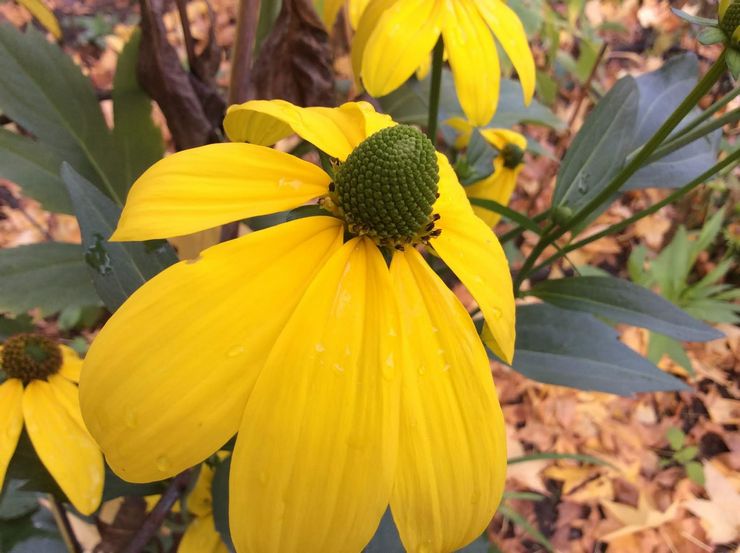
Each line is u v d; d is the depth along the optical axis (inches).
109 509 7.9
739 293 16.1
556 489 15.4
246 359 3.4
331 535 3.3
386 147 4.2
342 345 3.7
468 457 3.7
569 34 18.6
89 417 3.3
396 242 4.3
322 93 7.5
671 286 15.9
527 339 6.6
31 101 7.5
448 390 3.9
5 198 14.5
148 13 6.9
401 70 5.9
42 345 6.9
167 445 3.2
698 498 15.5
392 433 3.5
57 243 7.7
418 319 4.1
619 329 17.3
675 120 5.0
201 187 3.9
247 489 3.2
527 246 17.4
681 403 16.9
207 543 7.0
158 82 7.4
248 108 4.2
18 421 6.5
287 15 7.0
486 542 6.8
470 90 6.0
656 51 20.6
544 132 19.1
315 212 4.5
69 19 19.5
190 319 3.4
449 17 6.0
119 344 3.3
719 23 4.4
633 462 15.8
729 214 17.8
